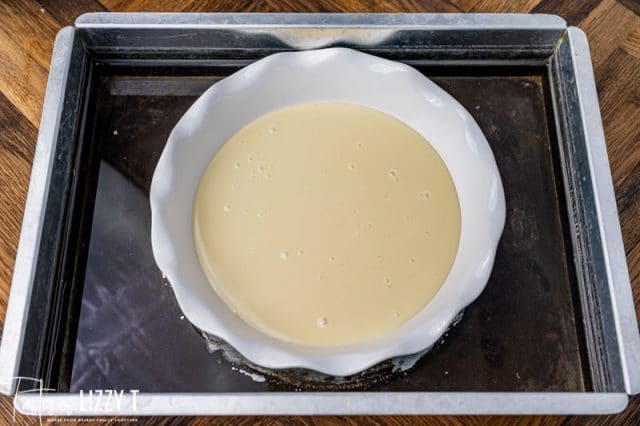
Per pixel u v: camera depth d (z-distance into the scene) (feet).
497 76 3.03
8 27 3.12
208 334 2.62
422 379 2.56
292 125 2.89
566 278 2.73
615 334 2.45
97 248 2.75
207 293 2.56
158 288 2.70
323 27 2.81
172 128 2.94
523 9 3.21
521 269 2.73
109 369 2.58
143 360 2.60
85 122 2.89
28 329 2.42
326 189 2.77
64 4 3.16
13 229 2.84
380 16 2.83
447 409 2.27
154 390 2.55
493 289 2.70
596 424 2.62
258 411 2.25
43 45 3.10
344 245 2.67
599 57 3.12
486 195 2.57
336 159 2.82
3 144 2.95
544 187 2.86
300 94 2.89
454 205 2.73
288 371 2.56
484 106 2.98
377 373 2.56
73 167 2.79
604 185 2.61
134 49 2.93
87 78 2.93
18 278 2.44
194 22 2.80
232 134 2.86
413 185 2.77
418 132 2.87
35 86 3.03
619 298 2.47
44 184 2.57
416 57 2.97
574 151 2.77
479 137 2.64
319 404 2.26
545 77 3.01
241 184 2.78
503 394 2.28
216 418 2.62
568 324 2.67
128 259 2.74
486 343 2.62
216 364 2.59
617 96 3.06
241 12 3.10
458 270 2.59
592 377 2.56
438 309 2.48
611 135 3.00
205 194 2.76
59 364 2.60
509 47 2.93
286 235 2.69
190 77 3.02
